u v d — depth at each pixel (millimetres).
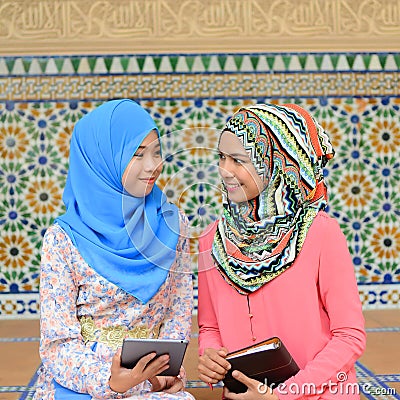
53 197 3771
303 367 1702
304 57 3779
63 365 1677
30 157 3756
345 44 3771
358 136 3816
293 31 3758
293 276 1716
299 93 3789
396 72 3809
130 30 3730
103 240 1785
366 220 3840
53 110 3744
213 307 1840
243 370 1637
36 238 3773
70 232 1768
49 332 1694
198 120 3775
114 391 1604
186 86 3764
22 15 3713
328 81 3791
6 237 3764
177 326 1840
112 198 1781
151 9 3730
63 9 3719
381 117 3816
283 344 1620
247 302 1755
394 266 3840
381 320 3516
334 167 3820
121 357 1559
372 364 2658
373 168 3830
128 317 1756
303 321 1702
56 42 3719
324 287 1713
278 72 3777
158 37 3734
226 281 1778
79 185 1821
